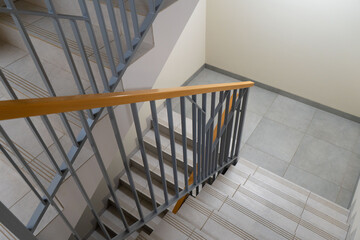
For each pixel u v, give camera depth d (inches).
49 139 63.8
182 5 70.6
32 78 69.5
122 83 65.0
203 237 86.8
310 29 159.8
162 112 175.5
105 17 69.0
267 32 176.1
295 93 195.6
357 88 167.0
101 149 66.4
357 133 176.7
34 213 49.9
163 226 88.7
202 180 106.2
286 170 162.6
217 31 195.2
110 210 162.1
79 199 61.9
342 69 164.7
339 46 156.9
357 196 130.6
